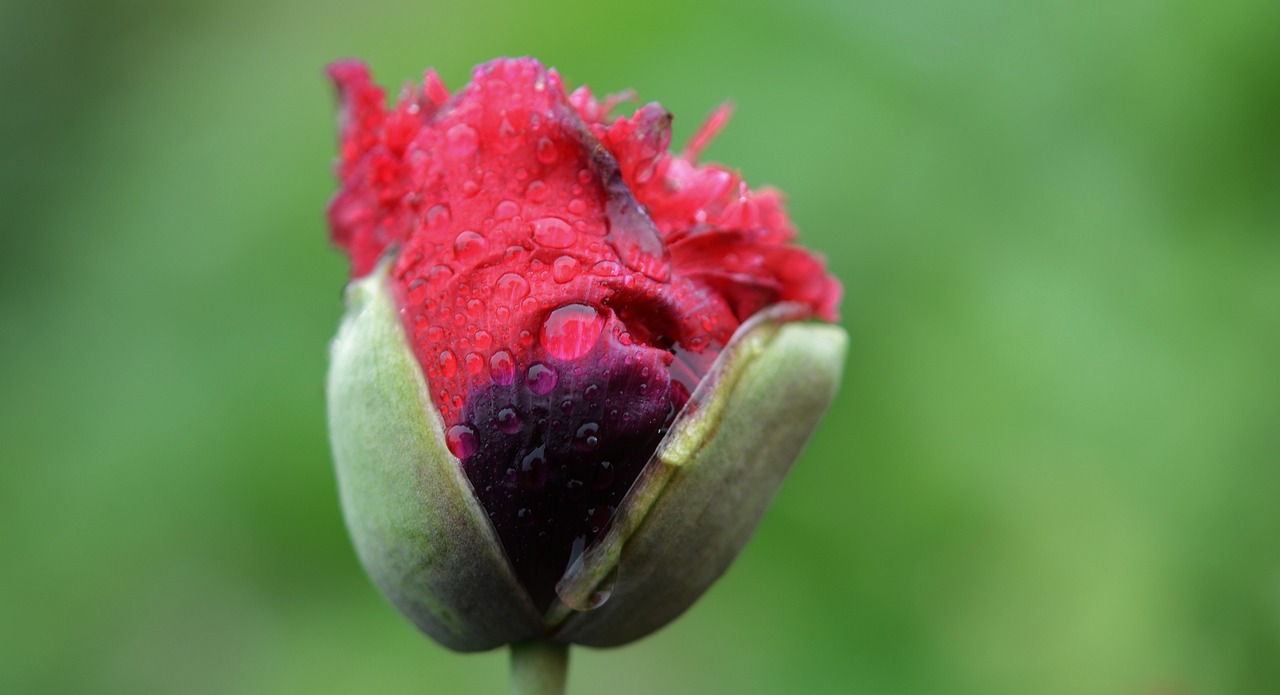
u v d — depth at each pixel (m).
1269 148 0.27
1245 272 0.26
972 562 0.26
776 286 0.16
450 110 0.16
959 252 0.26
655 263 0.16
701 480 0.16
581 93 0.17
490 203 0.16
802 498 0.26
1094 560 0.25
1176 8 0.27
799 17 0.27
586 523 0.16
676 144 0.27
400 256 0.16
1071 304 0.26
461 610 0.16
